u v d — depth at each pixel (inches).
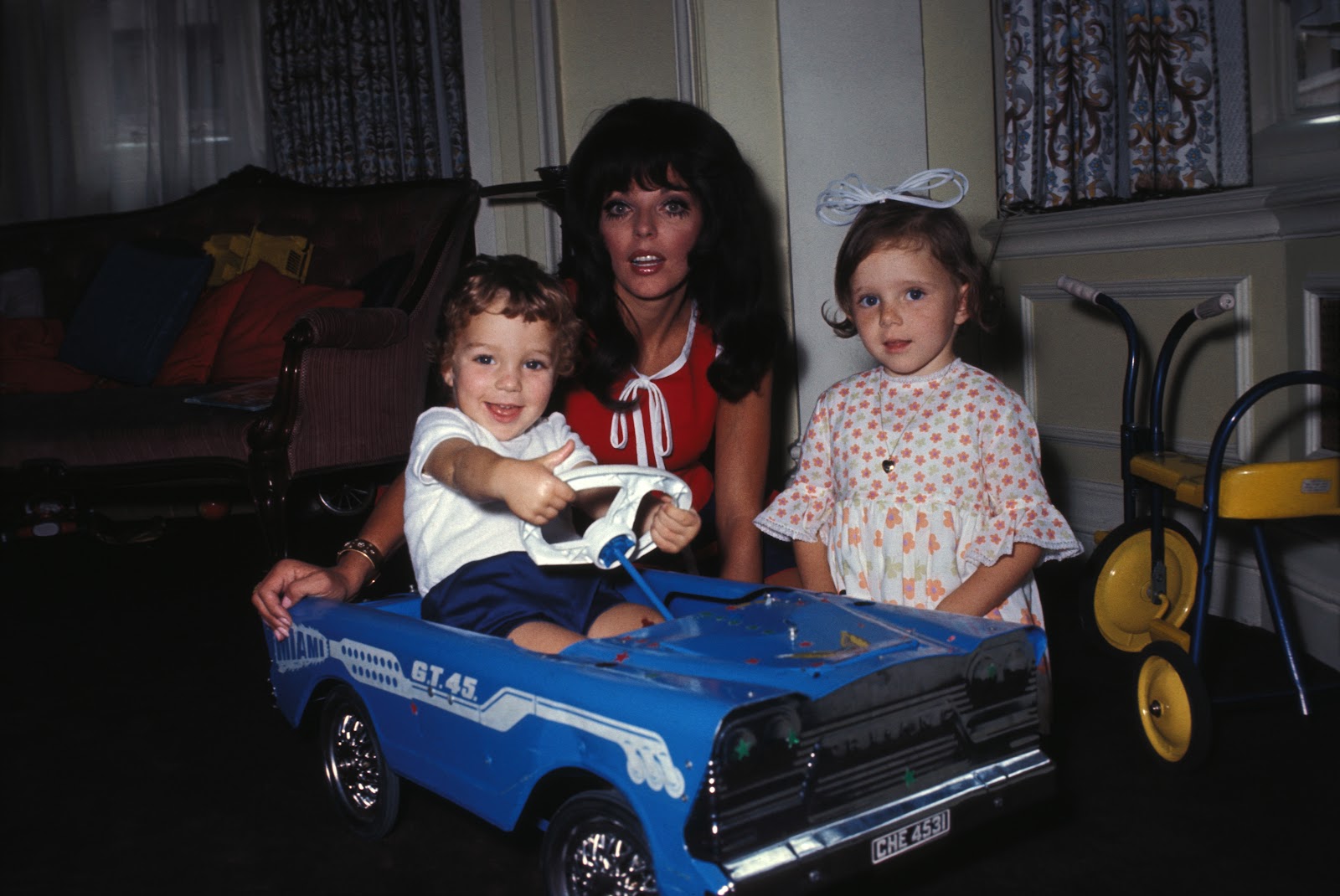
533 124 156.6
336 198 159.5
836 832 43.2
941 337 70.1
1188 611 91.4
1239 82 102.0
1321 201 86.6
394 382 129.7
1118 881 56.4
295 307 145.6
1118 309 91.2
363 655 59.1
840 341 127.6
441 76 175.6
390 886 58.9
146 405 128.9
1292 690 73.7
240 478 126.6
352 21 176.2
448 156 180.9
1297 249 93.3
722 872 40.3
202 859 62.7
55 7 178.9
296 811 68.9
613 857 47.0
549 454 54.2
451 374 67.7
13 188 181.6
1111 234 110.7
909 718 46.0
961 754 47.9
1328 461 69.6
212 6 180.5
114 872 61.6
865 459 72.1
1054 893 55.3
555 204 139.2
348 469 125.9
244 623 114.2
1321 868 57.1
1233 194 96.6
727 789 40.6
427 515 64.3
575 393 78.7
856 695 44.1
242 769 76.0
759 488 81.7
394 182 161.2
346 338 121.7
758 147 129.3
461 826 65.9
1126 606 91.7
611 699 44.3
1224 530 103.3
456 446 61.1
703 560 86.0
